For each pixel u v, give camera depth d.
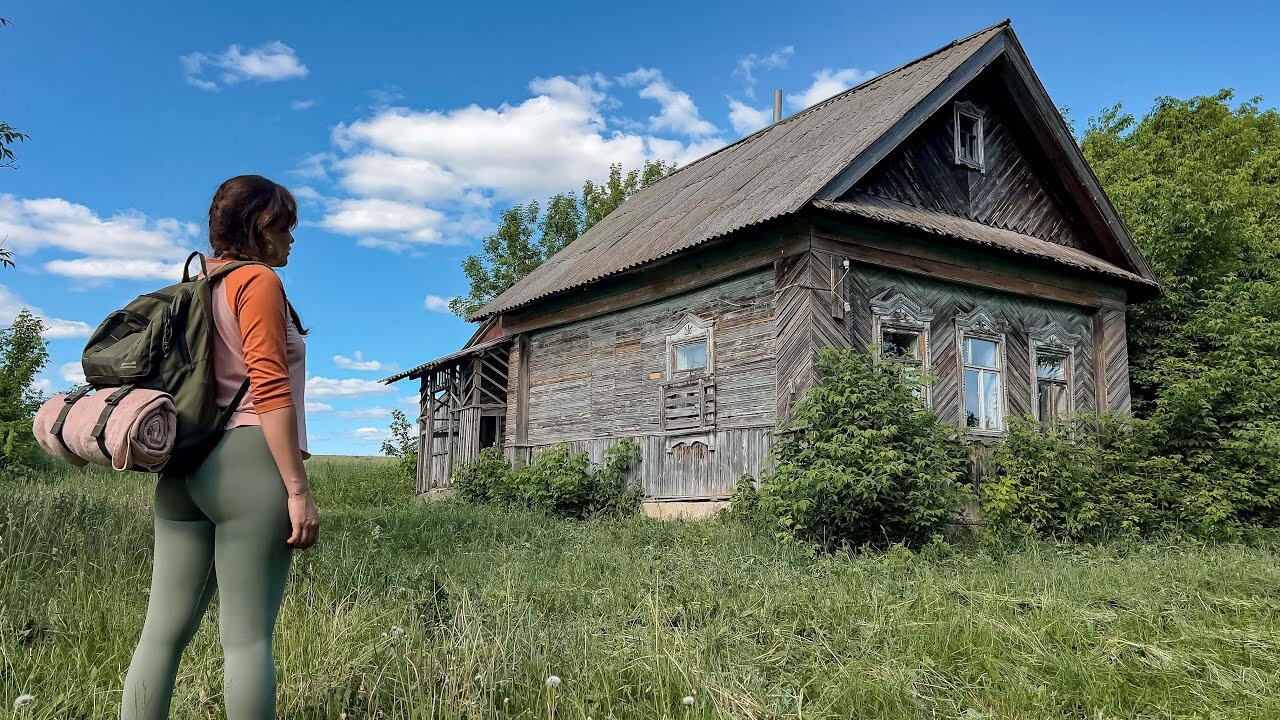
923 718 3.20
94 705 2.84
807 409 8.58
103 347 2.22
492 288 27.16
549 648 3.61
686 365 11.49
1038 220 12.73
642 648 3.57
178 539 2.34
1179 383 11.20
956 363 11.00
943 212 11.52
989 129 12.42
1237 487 10.45
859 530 7.97
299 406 2.38
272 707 2.21
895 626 4.27
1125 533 9.27
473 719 2.85
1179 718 3.29
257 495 2.20
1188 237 13.37
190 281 2.37
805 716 3.05
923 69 12.59
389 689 3.10
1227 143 20.08
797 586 5.24
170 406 2.12
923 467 8.12
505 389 16.39
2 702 2.92
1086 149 21.17
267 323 2.19
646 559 6.22
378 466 22.58
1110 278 12.44
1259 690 3.58
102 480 14.01
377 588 4.90
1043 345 11.96
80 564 4.87
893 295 10.48
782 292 9.76
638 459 11.91
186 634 2.36
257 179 2.46
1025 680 3.59
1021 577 5.91
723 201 11.84
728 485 10.45
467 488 13.12
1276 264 13.70
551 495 11.55
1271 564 6.84
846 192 10.43
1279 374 11.34
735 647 3.77
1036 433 9.94
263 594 2.23
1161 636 4.33
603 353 12.87
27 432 16.52
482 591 4.84
